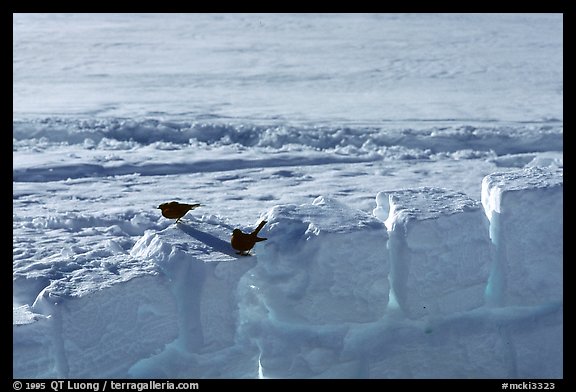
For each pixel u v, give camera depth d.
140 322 6.39
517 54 54.34
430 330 7.41
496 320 7.72
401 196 7.92
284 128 25.17
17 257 8.66
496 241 7.91
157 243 6.97
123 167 19.44
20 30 63.62
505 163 22.06
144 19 77.25
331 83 40.09
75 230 11.48
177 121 26.23
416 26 74.25
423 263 7.33
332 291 6.94
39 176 18.06
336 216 7.30
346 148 23.17
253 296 7.02
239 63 47.44
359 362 7.09
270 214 7.29
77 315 6.03
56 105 30.17
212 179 18.66
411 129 25.75
